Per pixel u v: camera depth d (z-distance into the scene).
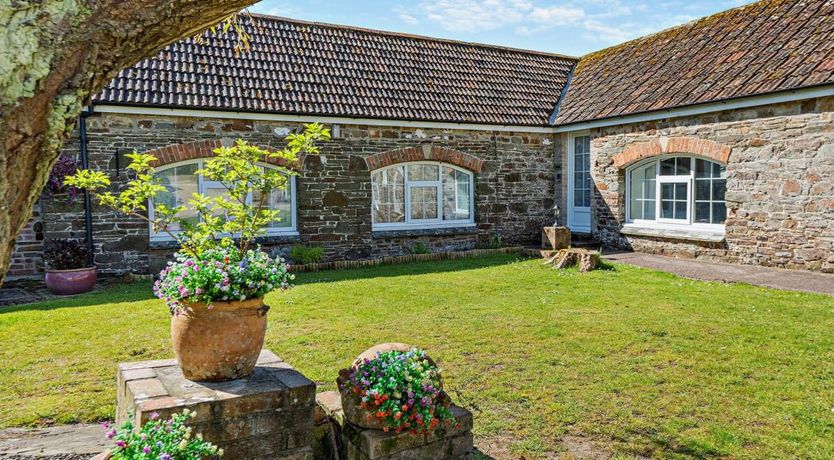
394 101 13.30
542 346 6.05
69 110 1.80
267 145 11.80
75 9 1.73
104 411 4.43
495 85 15.48
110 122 10.49
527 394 4.76
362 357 3.73
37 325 6.98
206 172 4.91
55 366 5.48
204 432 3.19
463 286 9.50
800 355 5.64
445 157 13.82
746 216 11.02
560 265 11.25
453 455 3.56
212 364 3.48
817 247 9.96
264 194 4.79
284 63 12.95
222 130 11.40
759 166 10.73
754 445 3.88
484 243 14.57
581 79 16.16
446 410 3.45
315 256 11.84
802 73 9.89
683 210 12.50
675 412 4.40
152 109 10.65
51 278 9.34
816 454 3.72
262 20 13.72
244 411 3.29
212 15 2.10
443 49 15.84
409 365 3.50
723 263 11.38
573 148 15.26
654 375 5.17
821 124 9.74
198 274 3.43
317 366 5.46
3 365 5.49
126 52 1.93
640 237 13.25
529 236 15.26
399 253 13.50
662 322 6.96
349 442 3.51
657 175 13.02
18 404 4.56
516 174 14.95
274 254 12.06
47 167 1.85
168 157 10.89
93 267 9.83
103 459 2.64
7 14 1.63
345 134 12.59
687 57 13.18
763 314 7.29
